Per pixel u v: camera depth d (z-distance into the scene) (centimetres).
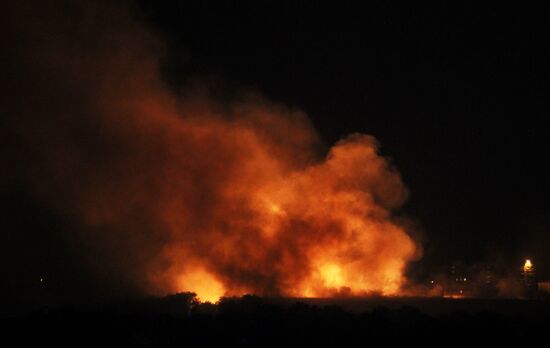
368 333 5666
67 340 5534
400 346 5394
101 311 6384
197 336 5622
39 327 5819
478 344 5406
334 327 5841
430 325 5878
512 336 5597
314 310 6431
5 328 5809
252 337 5600
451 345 5406
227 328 5816
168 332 5728
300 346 5394
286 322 5988
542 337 5553
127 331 5725
